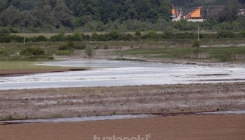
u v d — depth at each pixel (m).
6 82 93.12
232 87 81.19
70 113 59.38
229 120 54.06
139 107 63.03
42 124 52.66
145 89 78.75
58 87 83.12
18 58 171.00
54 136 46.84
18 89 80.69
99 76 102.94
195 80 93.62
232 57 156.62
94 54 186.25
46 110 61.53
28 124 52.78
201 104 65.44
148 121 53.81
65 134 47.75
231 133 47.66
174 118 55.50
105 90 77.75
